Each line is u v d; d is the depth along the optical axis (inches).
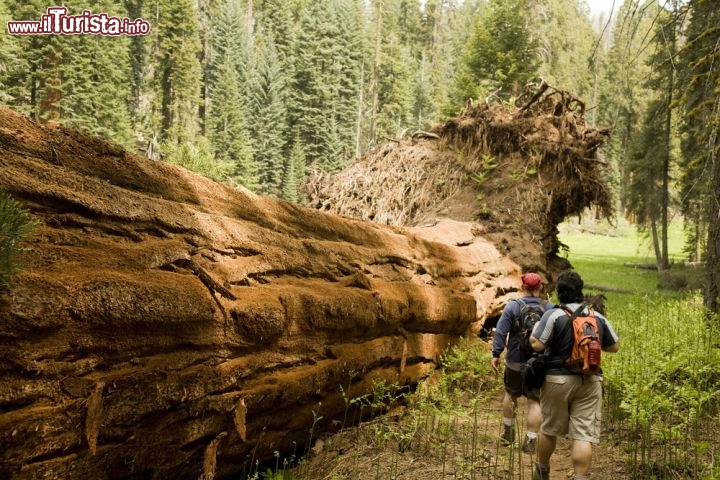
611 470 184.7
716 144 283.7
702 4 269.9
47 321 102.5
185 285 135.6
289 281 182.7
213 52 2472.9
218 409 138.9
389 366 232.5
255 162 1872.5
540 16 1295.5
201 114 2228.1
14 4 1365.7
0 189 96.7
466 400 267.9
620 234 2172.7
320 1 2532.0
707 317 294.8
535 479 167.5
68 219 124.7
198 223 155.6
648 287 909.2
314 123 2289.6
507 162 474.0
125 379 115.4
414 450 199.9
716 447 189.3
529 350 192.5
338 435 197.5
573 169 450.3
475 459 190.9
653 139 1103.6
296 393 167.3
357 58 2709.2
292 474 165.9
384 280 237.1
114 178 145.8
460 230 376.8
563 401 158.2
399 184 494.0
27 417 98.3
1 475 94.4
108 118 1487.5
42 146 132.5
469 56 1242.6
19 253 104.3
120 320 115.4
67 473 104.9
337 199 509.7
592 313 163.3
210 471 139.0
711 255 295.7
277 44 2965.1
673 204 1159.6
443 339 284.0
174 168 168.4
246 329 148.6
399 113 2527.1
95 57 1513.3
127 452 117.5
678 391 199.5
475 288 323.9
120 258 127.4
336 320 187.3
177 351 130.4
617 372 232.1
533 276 216.8
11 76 1331.2
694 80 276.7
